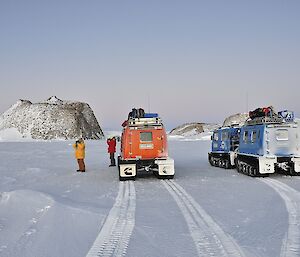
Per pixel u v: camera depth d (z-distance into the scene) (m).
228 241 6.61
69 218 8.26
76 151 19.61
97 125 98.44
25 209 9.36
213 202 10.14
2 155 29.83
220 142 22.14
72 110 92.81
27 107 93.88
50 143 49.09
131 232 7.32
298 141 15.91
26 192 10.70
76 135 84.88
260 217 8.32
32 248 6.61
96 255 6.12
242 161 17.97
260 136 16.11
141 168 16.56
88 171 19.91
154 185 14.16
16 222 8.42
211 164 23.52
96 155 32.72
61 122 87.44
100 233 7.29
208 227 7.57
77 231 7.51
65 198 10.84
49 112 90.00
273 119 16.16
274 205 9.58
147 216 8.63
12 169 19.55
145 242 6.72
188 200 10.55
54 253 6.34
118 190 12.97
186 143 50.66
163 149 16.56
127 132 16.47
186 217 8.47
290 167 15.91
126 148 16.41
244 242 6.54
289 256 5.80
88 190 12.98
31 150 35.94
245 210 9.06
